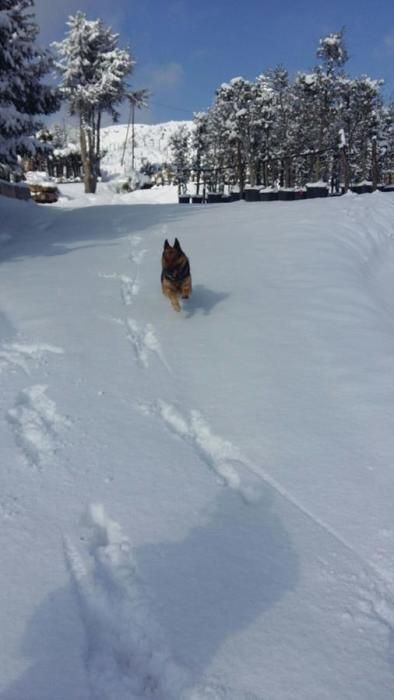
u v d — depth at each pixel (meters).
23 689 2.10
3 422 4.20
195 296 7.49
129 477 3.60
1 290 7.95
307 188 24.27
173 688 2.15
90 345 5.86
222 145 41.06
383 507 3.29
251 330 6.18
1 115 13.75
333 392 4.72
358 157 33.53
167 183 63.94
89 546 2.94
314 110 34.59
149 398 4.75
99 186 51.38
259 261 8.90
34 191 39.03
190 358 5.58
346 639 2.38
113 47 44.12
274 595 2.62
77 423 4.27
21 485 3.46
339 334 5.94
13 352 5.67
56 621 2.42
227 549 2.94
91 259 10.03
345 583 2.71
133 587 2.65
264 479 3.61
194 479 3.62
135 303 7.38
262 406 4.56
